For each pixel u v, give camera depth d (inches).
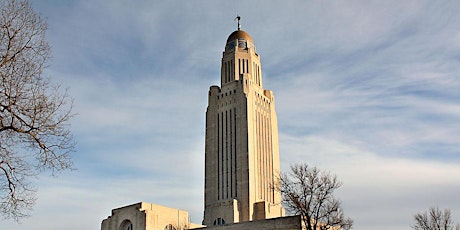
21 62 910.4
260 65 6033.5
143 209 3609.7
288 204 2610.7
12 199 898.1
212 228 3198.8
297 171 2650.1
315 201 2586.1
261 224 2901.1
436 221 3560.5
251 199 4997.5
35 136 903.1
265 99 5787.4
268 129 5674.2
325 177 2642.7
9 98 890.7
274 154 5639.8
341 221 2642.7
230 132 5418.3
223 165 5324.8
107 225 3831.2
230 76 5767.7
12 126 890.1
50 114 922.7
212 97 5728.3
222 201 5113.2
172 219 3806.6
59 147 935.0
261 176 5285.4
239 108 5433.1
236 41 5949.8
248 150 5177.2
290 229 2738.7
